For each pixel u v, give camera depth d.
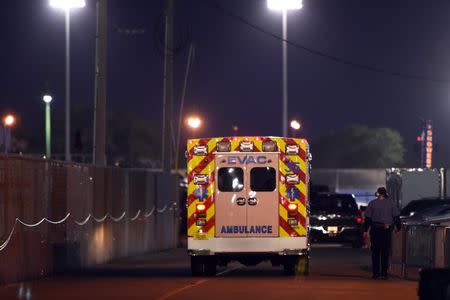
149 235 80.25
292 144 53.59
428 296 30.17
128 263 66.69
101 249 65.25
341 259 71.31
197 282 49.50
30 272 50.47
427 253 57.69
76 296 41.97
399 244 62.47
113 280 50.84
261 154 53.47
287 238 53.22
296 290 45.12
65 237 56.72
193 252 53.34
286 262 54.44
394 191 100.06
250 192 53.44
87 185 61.88
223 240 53.34
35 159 51.56
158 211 83.81
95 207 63.88
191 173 53.78
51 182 54.38
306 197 53.47
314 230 86.25
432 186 98.50
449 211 77.00
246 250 53.22
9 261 47.41
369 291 44.81
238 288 46.12
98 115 67.62
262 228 53.34
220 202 53.47
